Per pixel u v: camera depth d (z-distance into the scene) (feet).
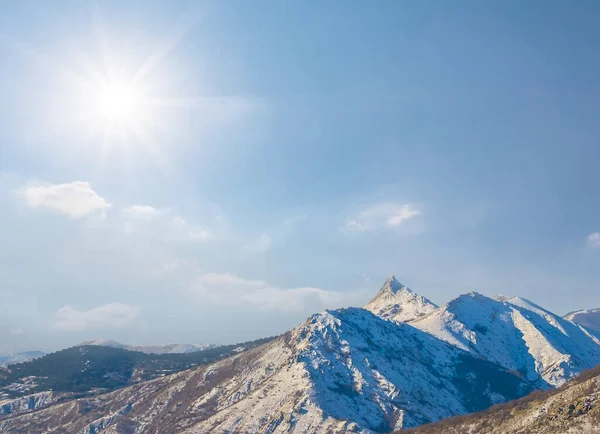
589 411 376.89
